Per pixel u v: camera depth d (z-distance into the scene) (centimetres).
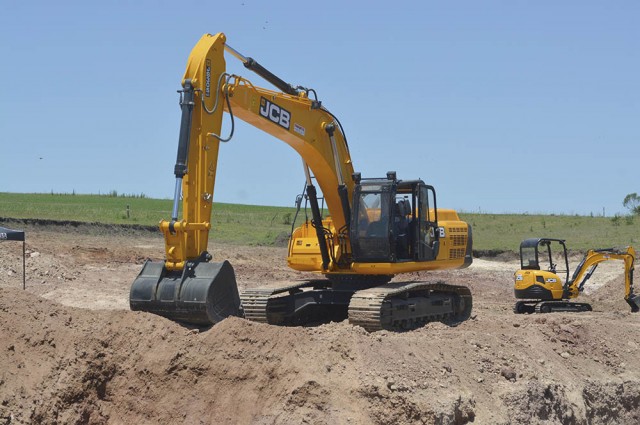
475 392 1255
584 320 1792
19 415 1087
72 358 1161
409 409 1121
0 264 2338
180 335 1191
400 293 1575
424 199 1675
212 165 1310
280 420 1105
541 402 1341
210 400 1142
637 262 3281
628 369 1650
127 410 1147
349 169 1680
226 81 1356
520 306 2311
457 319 1839
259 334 1200
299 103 1541
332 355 1199
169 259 1241
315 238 1705
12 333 1190
